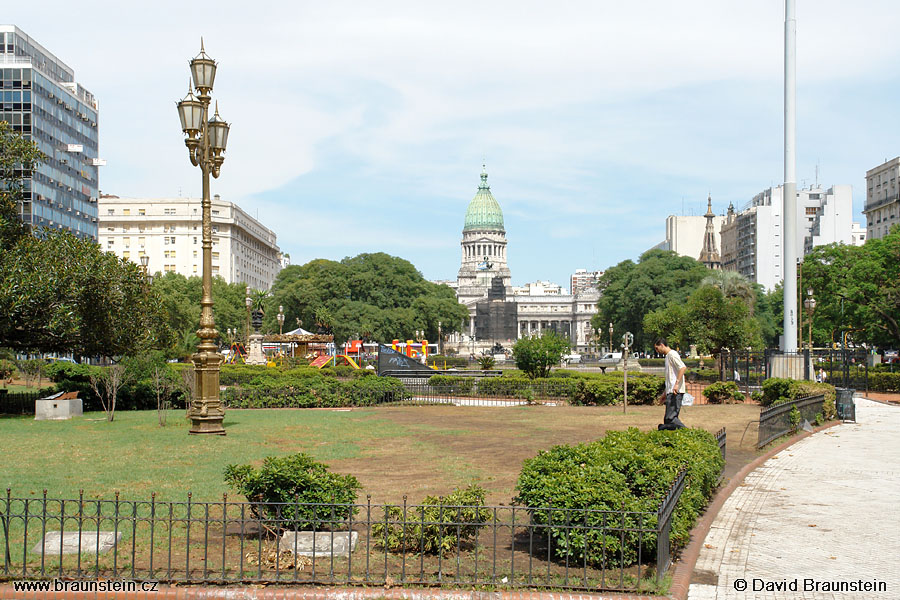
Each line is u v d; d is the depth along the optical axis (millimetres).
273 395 35906
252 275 178000
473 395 41125
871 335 74312
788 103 40969
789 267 41562
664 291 117000
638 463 12133
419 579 9805
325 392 36188
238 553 10953
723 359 54438
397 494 14555
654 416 30812
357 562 10539
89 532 11656
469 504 11188
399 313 118938
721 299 61125
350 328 112188
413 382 42344
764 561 11453
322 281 120625
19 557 10555
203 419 23703
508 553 11172
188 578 9773
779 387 32719
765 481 17891
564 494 10734
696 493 13008
